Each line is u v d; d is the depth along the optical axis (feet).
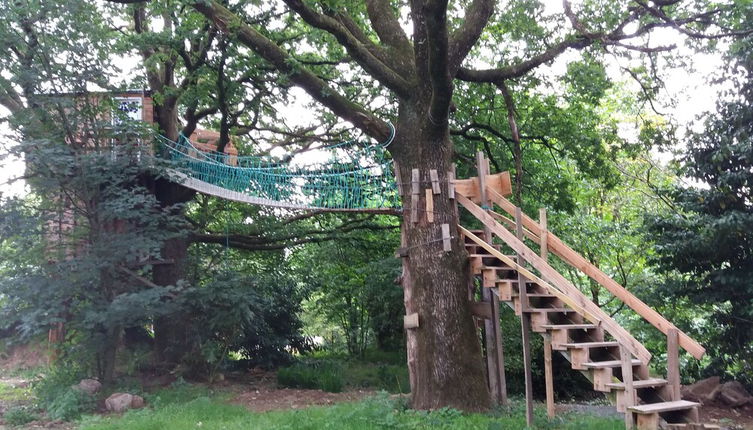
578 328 26.12
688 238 38.83
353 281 66.39
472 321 33.81
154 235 36.94
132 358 45.39
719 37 38.47
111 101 37.78
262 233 53.06
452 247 33.83
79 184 35.81
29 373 45.27
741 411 35.06
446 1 27.30
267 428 26.21
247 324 48.42
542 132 51.01
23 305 34.09
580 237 56.39
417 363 33.53
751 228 36.14
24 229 34.53
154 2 38.73
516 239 28.19
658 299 42.37
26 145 32.78
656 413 20.85
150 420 28.63
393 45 38.83
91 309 34.47
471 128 52.49
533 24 44.73
